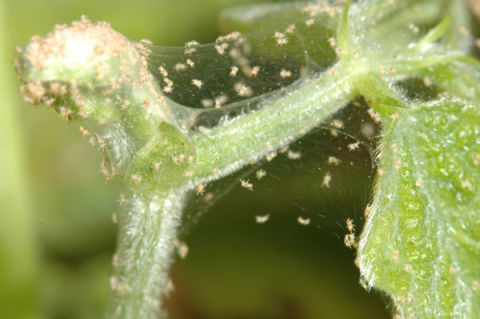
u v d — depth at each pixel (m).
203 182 0.06
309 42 0.06
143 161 0.06
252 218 0.08
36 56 0.06
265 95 0.06
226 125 0.06
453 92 0.06
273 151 0.06
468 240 0.06
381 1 0.06
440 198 0.06
